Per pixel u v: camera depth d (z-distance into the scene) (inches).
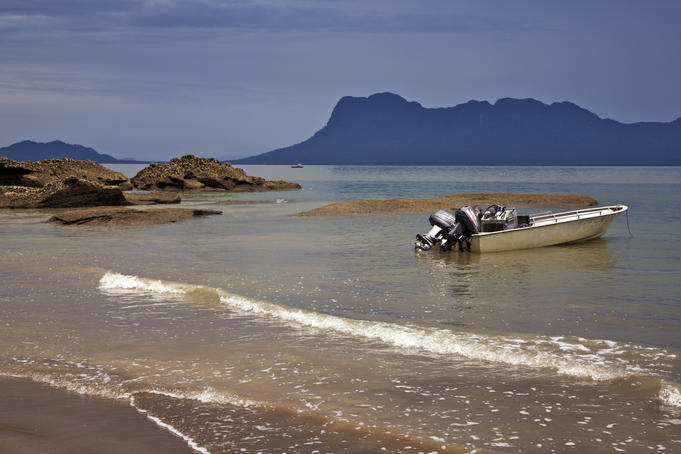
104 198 1581.0
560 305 386.0
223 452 186.5
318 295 429.1
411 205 1216.2
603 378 243.0
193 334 327.3
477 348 285.9
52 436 200.7
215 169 2696.9
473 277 497.7
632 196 1747.0
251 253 655.1
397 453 182.7
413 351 289.4
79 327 344.8
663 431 194.4
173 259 615.8
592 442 187.3
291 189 2647.6
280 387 243.6
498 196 1380.4
